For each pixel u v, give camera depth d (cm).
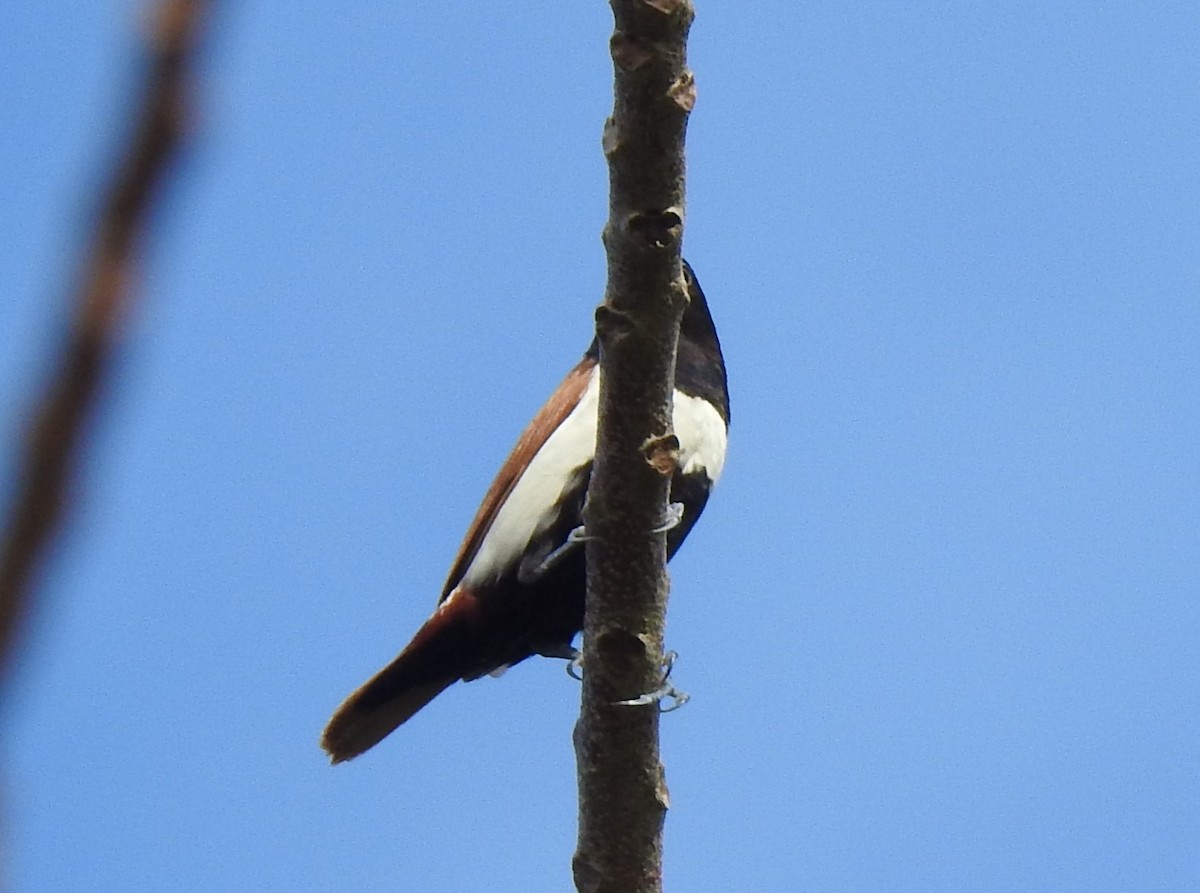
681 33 888
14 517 194
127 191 195
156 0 193
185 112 195
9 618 195
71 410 195
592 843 1131
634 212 935
